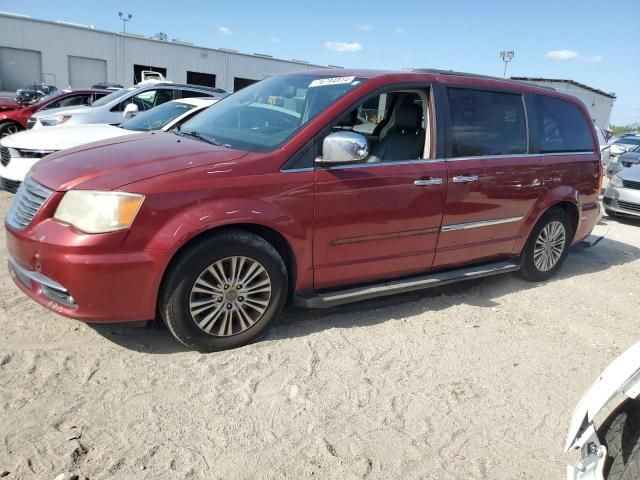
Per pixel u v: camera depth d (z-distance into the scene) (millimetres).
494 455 2777
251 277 3434
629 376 2004
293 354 3514
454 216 4312
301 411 2953
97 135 6879
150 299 3119
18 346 3311
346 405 3047
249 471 2494
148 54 38781
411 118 4262
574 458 2809
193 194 3131
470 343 3945
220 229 3277
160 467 2467
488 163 4469
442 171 4152
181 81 40000
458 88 4387
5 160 6762
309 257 3627
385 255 4016
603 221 9438
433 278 4367
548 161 4988
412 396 3197
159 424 2746
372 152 4148
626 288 5621
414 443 2797
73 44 36719
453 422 3002
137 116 7781
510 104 4773
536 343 4070
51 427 2643
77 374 3098
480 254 4711
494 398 3279
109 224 2959
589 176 5480
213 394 3023
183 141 3783
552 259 5457
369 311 4316
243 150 3516
